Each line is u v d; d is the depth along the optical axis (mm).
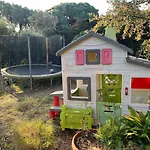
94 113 4430
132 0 4520
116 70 4172
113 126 3279
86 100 4438
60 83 10078
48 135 3799
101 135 3209
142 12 4582
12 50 12945
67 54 4355
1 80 9422
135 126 3236
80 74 4359
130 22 4633
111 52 4109
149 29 5574
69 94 4504
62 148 3756
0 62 12164
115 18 4578
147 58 6086
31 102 6555
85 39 4160
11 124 4699
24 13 20781
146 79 4773
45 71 11266
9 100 6984
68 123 4383
